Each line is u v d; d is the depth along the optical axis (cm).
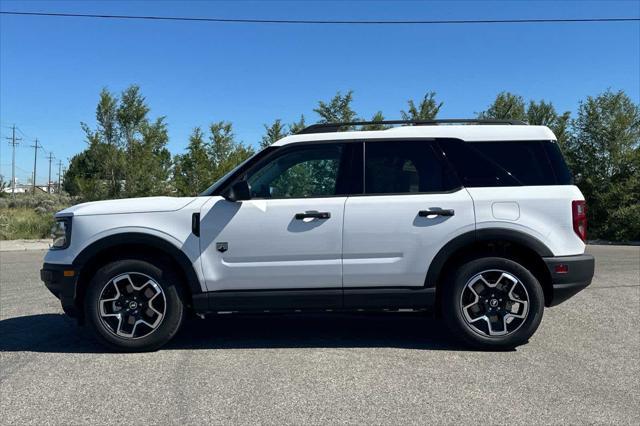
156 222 517
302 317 671
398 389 425
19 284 942
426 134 539
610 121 1994
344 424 365
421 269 515
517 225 510
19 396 417
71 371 473
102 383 443
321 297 517
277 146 543
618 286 877
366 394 415
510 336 514
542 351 522
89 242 514
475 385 432
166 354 520
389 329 610
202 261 515
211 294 517
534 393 416
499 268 514
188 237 515
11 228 1995
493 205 514
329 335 586
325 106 1814
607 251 1543
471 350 525
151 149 1828
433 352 520
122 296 520
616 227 1942
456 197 517
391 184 528
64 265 517
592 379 446
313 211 514
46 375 463
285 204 518
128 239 514
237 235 515
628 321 641
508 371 464
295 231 514
